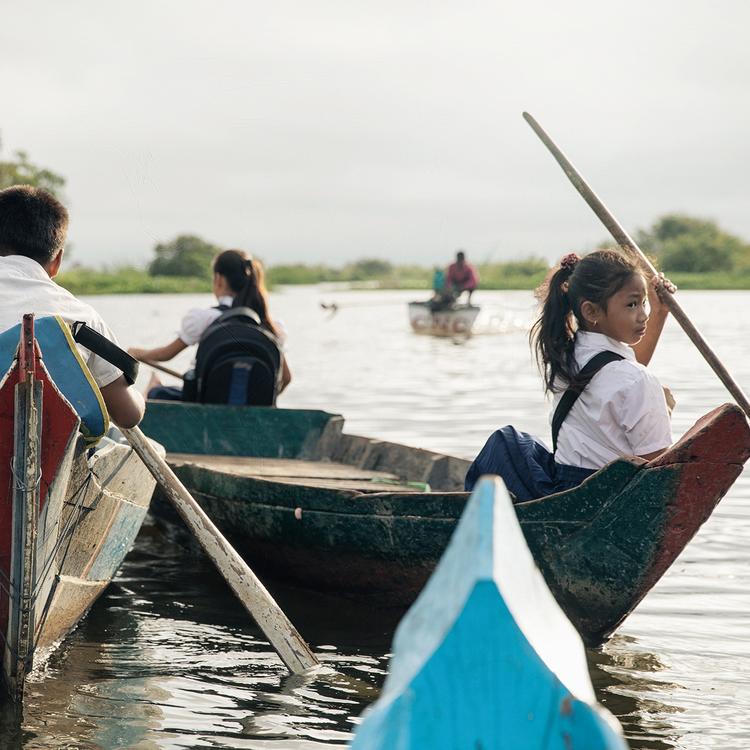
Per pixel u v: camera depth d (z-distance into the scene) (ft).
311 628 12.97
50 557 10.46
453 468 17.07
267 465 18.78
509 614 4.77
